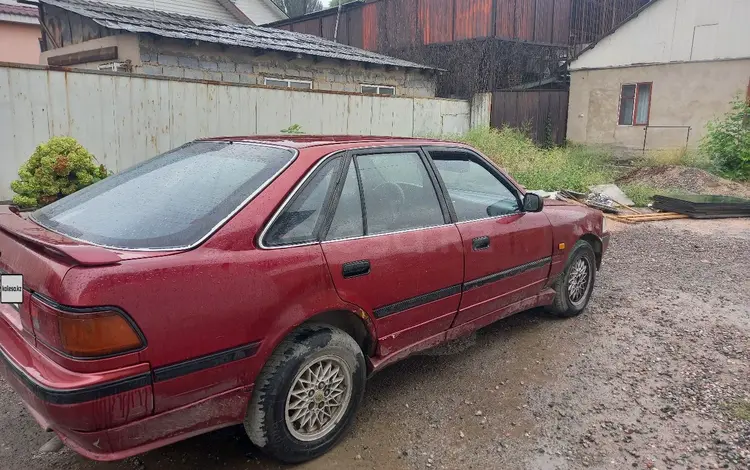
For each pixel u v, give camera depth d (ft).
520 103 54.19
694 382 12.12
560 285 15.11
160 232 7.81
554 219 14.24
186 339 7.24
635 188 39.47
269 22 75.00
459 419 10.50
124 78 25.26
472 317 12.07
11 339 8.00
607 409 10.96
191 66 32.65
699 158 48.85
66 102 23.65
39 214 9.58
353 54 43.16
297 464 9.05
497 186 13.12
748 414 10.82
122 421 6.88
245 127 30.37
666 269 21.56
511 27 57.11
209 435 9.83
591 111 60.80
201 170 9.50
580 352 13.58
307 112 33.50
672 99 55.98
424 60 59.77
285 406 8.52
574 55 61.57
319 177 9.22
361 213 9.76
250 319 7.85
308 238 8.76
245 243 7.95
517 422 10.44
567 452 9.55
